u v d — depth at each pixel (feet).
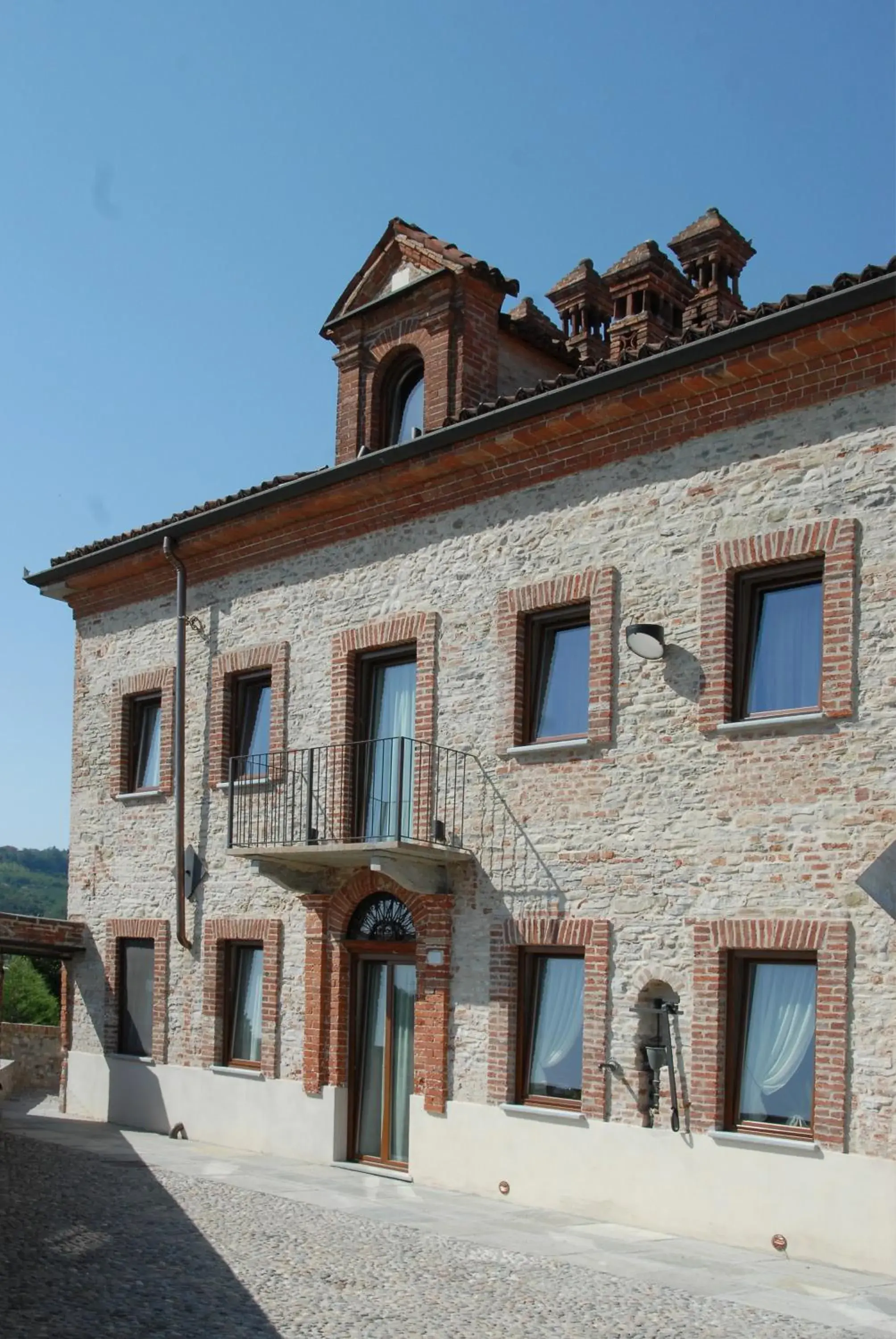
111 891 68.39
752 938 41.29
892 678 39.11
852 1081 38.42
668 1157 42.29
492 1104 47.65
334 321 60.54
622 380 45.03
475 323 56.59
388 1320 30.76
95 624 72.18
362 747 55.93
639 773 45.03
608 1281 35.22
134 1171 50.70
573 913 46.32
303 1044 56.08
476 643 50.88
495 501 51.06
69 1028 69.87
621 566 46.37
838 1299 34.04
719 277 64.03
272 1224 41.04
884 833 38.81
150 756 68.54
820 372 41.47
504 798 49.01
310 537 58.80
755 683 43.14
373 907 54.80
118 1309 30.42
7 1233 37.81
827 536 40.78
